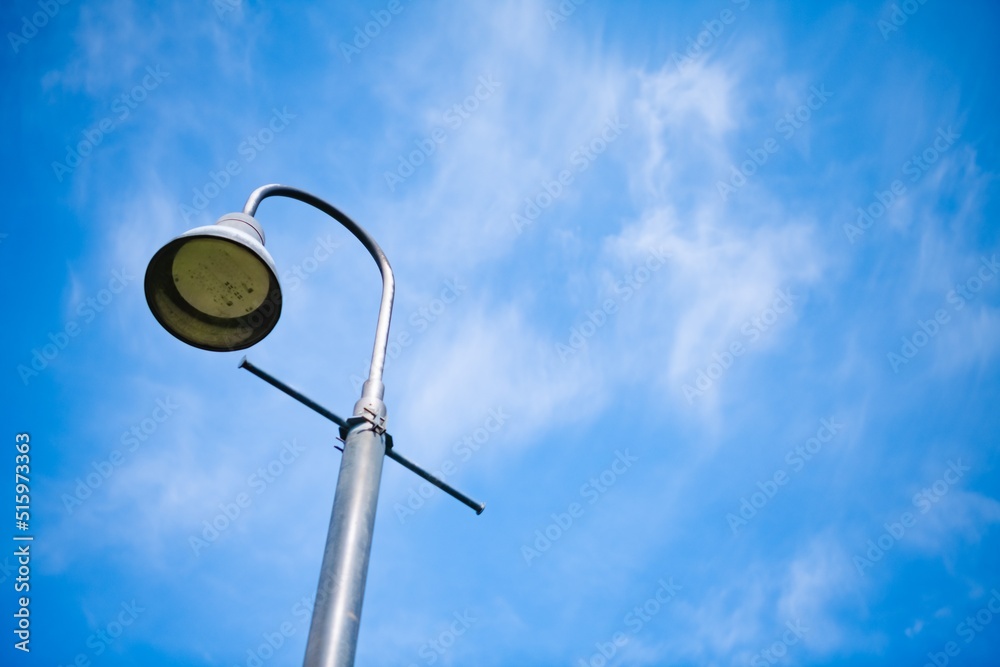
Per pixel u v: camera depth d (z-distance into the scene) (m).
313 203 6.36
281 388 4.75
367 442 4.69
